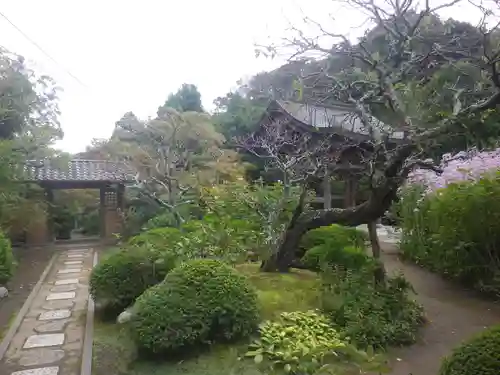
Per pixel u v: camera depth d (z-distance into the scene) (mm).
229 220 7691
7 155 9883
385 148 5660
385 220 12188
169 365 4098
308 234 7555
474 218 5973
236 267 6867
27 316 5965
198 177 11539
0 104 11086
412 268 7652
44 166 12695
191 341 4207
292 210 7211
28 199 11734
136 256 5965
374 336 4406
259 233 7152
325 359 3992
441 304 5848
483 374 2541
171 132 12727
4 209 9812
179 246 6230
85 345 4742
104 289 5688
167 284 4551
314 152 7438
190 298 4375
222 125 16125
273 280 6164
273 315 4844
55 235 14039
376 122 7152
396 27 5633
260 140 11055
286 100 10758
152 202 12500
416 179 8234
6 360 4457
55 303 6645
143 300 4484
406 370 3928
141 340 4156
